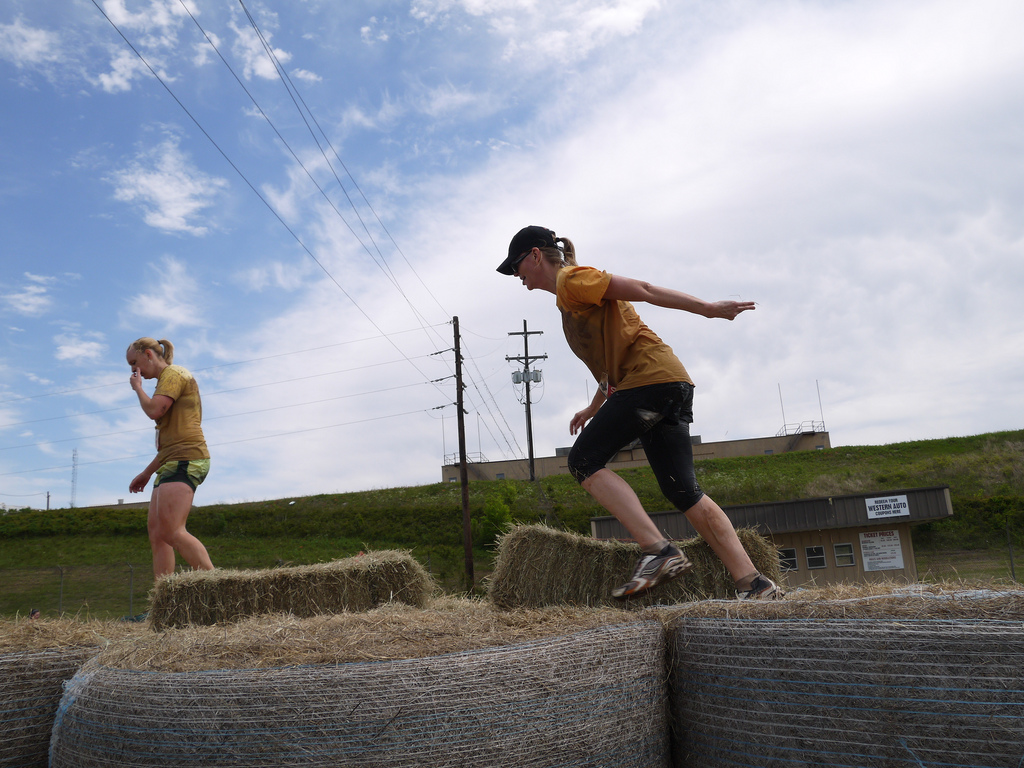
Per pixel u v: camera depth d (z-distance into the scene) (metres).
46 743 2.04
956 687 1.45
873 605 1.66
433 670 1.62
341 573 3.36
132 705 1.65
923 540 27.47
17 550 34.19
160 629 3.18
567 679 1.71
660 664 1.96
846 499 19.59
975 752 1.41
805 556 19.97
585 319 2.63
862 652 1.58
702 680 1.88
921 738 1.47
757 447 54.66
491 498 35.31
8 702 1.97
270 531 38.34
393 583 3.43
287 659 1.68
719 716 1.81
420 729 1.55
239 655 1.74
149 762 1.60
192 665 1.71
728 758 1.78
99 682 1.76
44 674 2.06
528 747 1.63
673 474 2.62
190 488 4.31
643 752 1.85
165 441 4.36
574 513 37.28
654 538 2.51
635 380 2.54
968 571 19.92
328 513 41.16
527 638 1.79
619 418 2.55
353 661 1.65
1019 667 1.39
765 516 20.03
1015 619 1.45
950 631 1.49
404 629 1.88
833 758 1.58
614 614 2.07
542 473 53.25
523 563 2.94
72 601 24.92
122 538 36.66
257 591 3.28
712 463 50.19
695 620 1.94
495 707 1.61
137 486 4.44
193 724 1.58
